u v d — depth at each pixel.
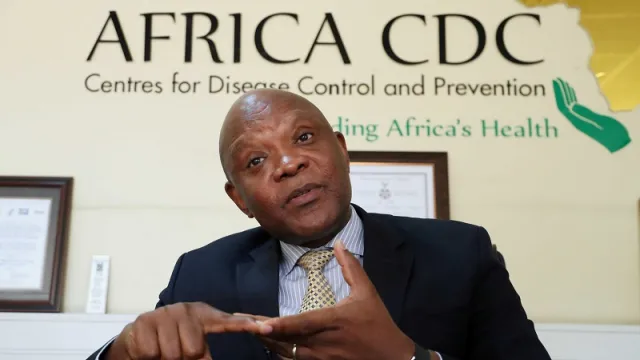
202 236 2.11
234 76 2.21
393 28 2.24
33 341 1.96
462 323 0.88
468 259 0.92
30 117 2.17
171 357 0.68
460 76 2.20
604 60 2.21
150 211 2.12
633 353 1.96
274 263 0.95
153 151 2.16
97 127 2.17
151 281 2.07
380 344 0.69
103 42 2.23
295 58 2.22
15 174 2.12
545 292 2.06
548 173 2.14
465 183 2.13
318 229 0.87
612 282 2.07
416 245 0.94
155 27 2.24
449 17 2.24
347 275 0.71
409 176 2.11
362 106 2.18
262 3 2.25
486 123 2.17
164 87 2.20
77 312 2.03
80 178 2.13
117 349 0.73
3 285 2.01
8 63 2.21
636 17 2.24
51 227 2.07
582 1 2.25
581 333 1.97
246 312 0.91
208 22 2.25
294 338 0.68
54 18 2.24
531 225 2.10
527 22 2.24
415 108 2.18
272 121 0.88
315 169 0.87
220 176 2.14
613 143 2.15
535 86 2.20
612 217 2.11
